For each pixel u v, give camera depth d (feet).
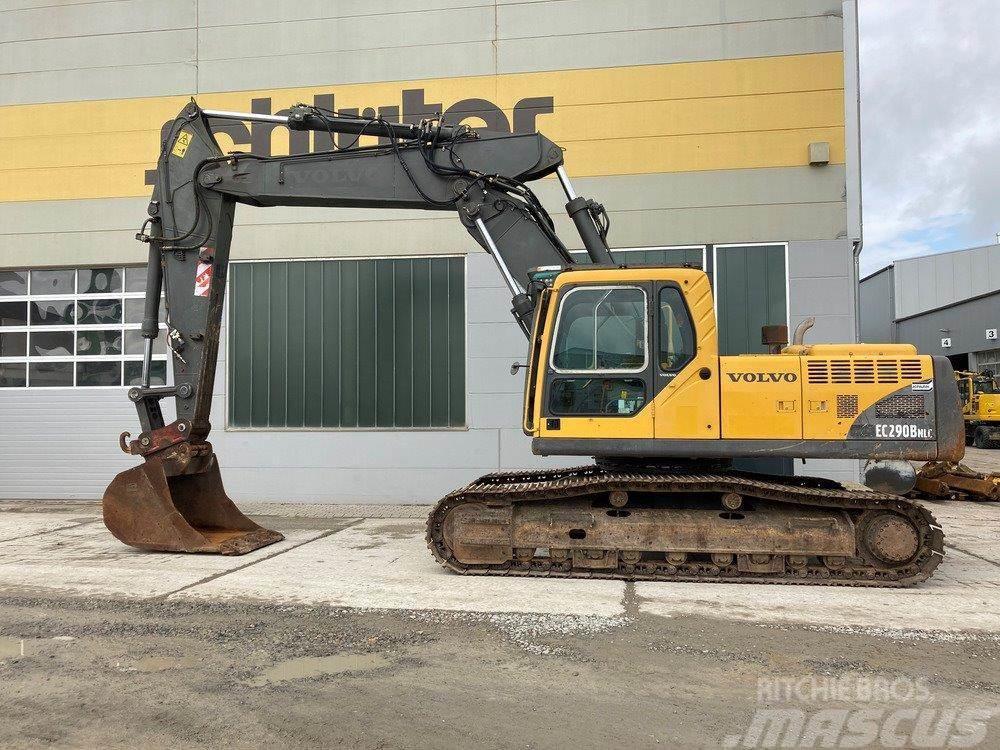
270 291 32.73
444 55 32.09
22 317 35.12
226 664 12.60
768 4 30.30
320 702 11.00
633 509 18.72
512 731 10.05
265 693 11.34
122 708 10.80
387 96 32.40
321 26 32.81
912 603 16.26
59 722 10.34
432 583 18.12
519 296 20.79
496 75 31.81
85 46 34.32
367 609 15.85
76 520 28.68
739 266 30.32
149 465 22.57
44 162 34.58
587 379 18.78
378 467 31.76
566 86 31.40
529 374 19.57
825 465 29.58
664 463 19.48
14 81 34.81
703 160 30.58
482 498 19.21
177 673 12.20
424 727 10.16
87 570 19.70
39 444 34.40
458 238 31.76
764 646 13.50
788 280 29.96
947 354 112.27
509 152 21.93
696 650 13.29
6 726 10.21
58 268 34.81
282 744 9.64
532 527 18.78
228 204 23.76
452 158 21.95
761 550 17.95
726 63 30.50
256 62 33.14
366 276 32.30
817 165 29.89
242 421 32.60
